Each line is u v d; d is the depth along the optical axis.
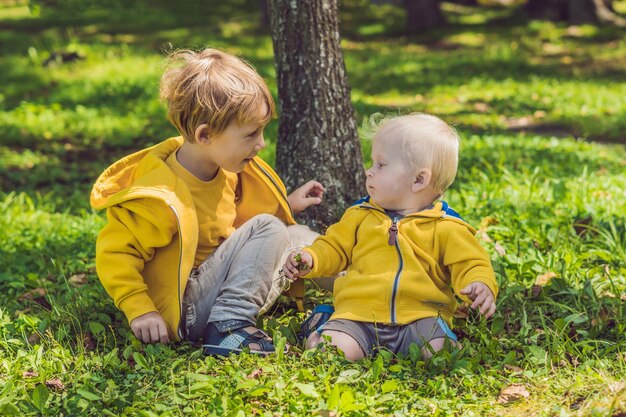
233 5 25.81
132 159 3.83
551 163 7.45
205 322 3.64
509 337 3.71
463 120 10.56
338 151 4.88
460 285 3.44
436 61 16.69
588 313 3.89
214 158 3.58
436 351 3.38
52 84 13.50
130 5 21.17
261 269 3.59
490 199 5.65
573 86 13.30
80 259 5.04
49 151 8.93
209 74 3.48
